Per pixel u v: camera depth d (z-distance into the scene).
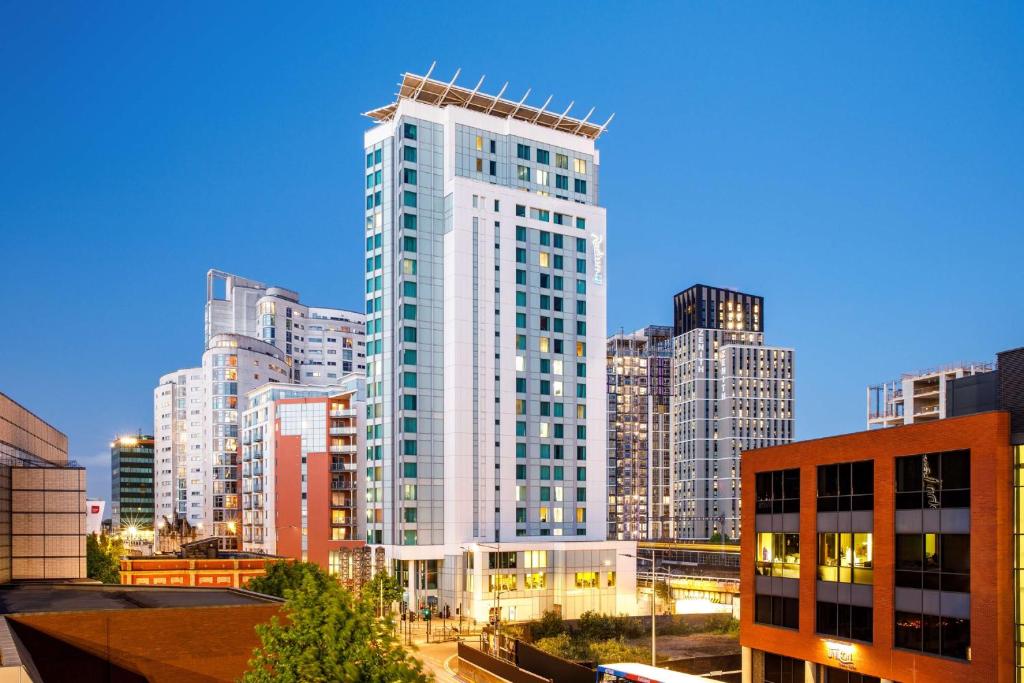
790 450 64.44
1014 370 49.88
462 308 130.25
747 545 68.81
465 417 128.75
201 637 37.62
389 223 135.75
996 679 46.75
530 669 69.00
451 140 134.50
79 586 55.78
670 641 91.38
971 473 49.00
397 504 128.50
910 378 177.25
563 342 139.50
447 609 123.25
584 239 143.88
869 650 55.69
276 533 165.62
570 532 136.12
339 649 30.50
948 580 50.28
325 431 161.75
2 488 63.59
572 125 151.62
